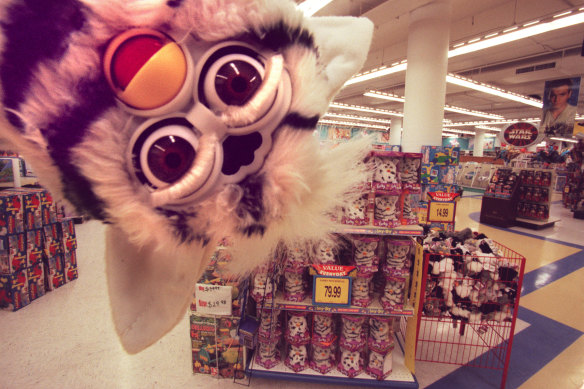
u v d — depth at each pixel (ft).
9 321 9.41
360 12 16.67
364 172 1.79
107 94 1.14
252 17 1.25
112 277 1.72
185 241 1.41
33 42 1.08
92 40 1.09
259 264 1.75
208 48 1.25
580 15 13.47
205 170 1.23
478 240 8.69
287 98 1.34
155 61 1.10
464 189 45.65
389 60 26.03
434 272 7.54
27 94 1.10
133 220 1.32
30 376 7.43
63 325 9.26
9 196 9.78
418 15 15.89
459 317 7.58
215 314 7.18
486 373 8.13
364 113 53.31
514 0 18.17
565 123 26.35
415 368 8.18
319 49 1.63
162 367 7.83
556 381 8.01
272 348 7.49
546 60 27.22
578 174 32.63
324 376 7.34
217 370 7.51
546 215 23.39
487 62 28.22
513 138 37.27
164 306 1.73
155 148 1.21
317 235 1.71
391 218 6.88
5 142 1.25
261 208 1.36
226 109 1.24
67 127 1.13
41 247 10.82
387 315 7.09
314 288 6.90
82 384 7.27
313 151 1.45
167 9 1.13
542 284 13.51
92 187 1.25
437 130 16.16
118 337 1.73
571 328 10.28
